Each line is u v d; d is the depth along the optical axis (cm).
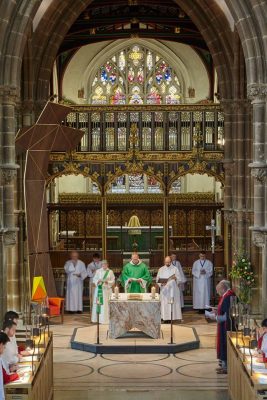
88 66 3919
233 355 1551
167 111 2652
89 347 2058
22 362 1421
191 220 3328
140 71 3975
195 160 2650
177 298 2484
